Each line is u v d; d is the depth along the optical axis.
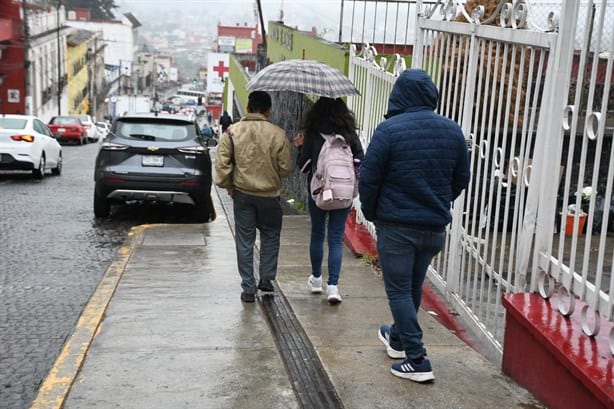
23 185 15.40
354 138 5.71
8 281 7.19
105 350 4.93
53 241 9.35
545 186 4.30
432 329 5.39
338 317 5.67
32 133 16.17
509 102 4.93
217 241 8.81
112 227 10.58
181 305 5.96
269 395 4.27
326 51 11.48
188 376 4.52
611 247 7.48
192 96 117.25
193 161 10.75
